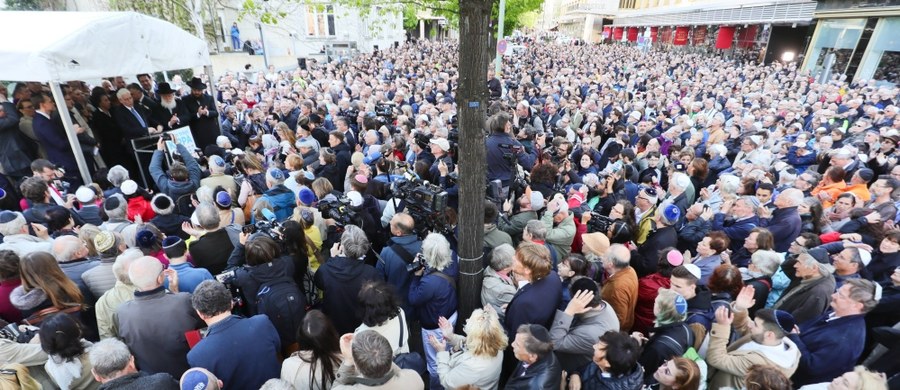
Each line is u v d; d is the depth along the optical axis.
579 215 4.47
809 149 7.37
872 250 3.95
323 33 29.45
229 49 27.48
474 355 2.51
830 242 4.02
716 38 32.28
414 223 3.83
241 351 2.40
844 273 3.39
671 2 39.78
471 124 2.80
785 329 2.64
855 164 6.31
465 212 3.08
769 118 9.55
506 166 5.05
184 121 7.40
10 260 2.82
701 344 2.68
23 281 2.72
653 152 6.43
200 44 7.68
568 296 3.30
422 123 7.68
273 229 3.37
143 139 6.41
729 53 30.94
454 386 2.53
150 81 8.02
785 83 17.52
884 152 7.41
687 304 2.84
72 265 3.17
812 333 2.85
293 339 2.95
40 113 5.58
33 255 2.73
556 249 4.07
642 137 6.93
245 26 27.55
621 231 3.90
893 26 17.31
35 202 4.19
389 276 3.53
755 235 3.71
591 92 14.11
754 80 18.45
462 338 2.94
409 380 2.23
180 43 7.12
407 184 4.22
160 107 7.15
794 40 25.55
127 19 5.91
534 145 6.77
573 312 2.75
